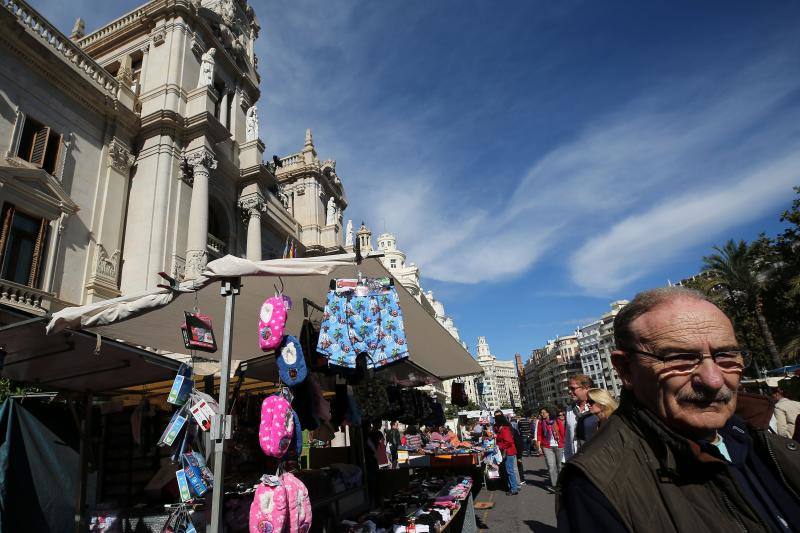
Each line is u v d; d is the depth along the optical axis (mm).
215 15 18781
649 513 1050
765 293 23984
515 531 6281
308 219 26688
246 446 6129
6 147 10484
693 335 1154
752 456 1311
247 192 18062
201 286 3457
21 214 10531
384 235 90062
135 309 3594
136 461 4633
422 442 16453
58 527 4258
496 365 181125
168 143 14367
